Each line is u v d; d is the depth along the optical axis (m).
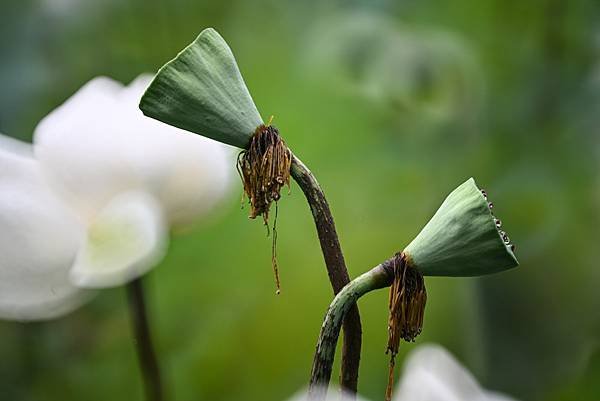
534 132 3.77
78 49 3.98
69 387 3.44
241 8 4.11
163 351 3.46
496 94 3.84
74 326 3.44
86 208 2.10
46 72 3.90
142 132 2.12
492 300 3.62
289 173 1.51
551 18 3.82
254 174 1.52
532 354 3.58
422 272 1.51
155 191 2.14
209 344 3.51
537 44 3.86
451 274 1.51
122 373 3.46
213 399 3.49
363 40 3.92
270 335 3.53
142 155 2.12
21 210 2.07
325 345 1.47
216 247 3.55
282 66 4.05
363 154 3.83
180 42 4.10
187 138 2.15
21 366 3.42
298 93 3.98
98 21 4.00
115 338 3.46
